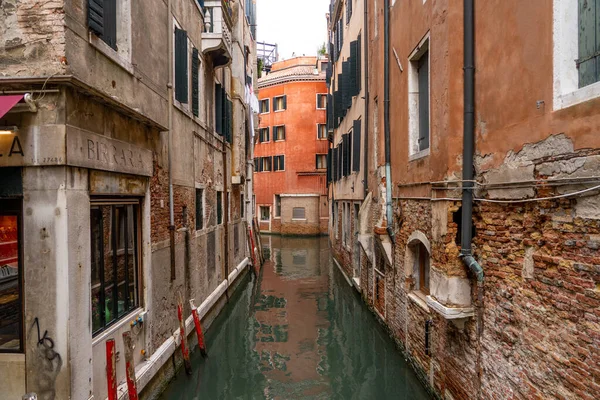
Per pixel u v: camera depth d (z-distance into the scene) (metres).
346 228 15.58
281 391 6.98
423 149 6.61
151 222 6.43
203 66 10.10
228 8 11.13
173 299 7.50
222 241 12.31
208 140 10.56
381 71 9.00
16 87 4.08
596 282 2.99
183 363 7.66
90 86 4.27
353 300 12.60
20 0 4.09
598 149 2.94
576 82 3.32
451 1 4.92
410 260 7.16
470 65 4.77
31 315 4.16
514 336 4.00
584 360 3.09
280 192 30.69
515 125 3.97
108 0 5.14
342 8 16.97
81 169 4.43
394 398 6.66
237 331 10.12
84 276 4.45
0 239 4.21
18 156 4.11
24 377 4.20
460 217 4.96
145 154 6.10
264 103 31.52
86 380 4.45
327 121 22.80
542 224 3.61
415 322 6.73
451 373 5.32
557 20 3.35
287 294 13.86
